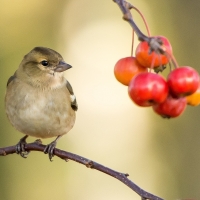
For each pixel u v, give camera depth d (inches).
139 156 616.1
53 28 631.8
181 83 181.5
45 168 567.2
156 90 182.4
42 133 309.1
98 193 590.6
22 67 310.5
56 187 570.6
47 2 630.5
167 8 573.6
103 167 241.1
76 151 627.5
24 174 554.6
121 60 205.9
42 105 301.0
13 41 605.3
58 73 309.4
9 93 306.7
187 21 557.3
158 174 580.7
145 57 195.2
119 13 671.8
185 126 546.0
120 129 652.7
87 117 658.2
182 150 548.1
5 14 611.8
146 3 598.9
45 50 310.3
